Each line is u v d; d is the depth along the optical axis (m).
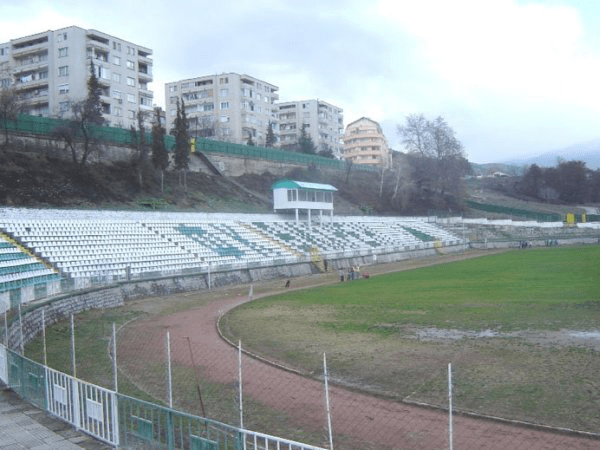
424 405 14.88
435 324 26.56
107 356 22.08
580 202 142.38
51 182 59.25
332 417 14.44
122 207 61.91
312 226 77.56
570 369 17.67
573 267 55.22
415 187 119.56
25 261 37.53
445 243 93.81
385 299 36.81
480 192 144.88
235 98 127.62
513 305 31.39
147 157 74.75
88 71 96.81
